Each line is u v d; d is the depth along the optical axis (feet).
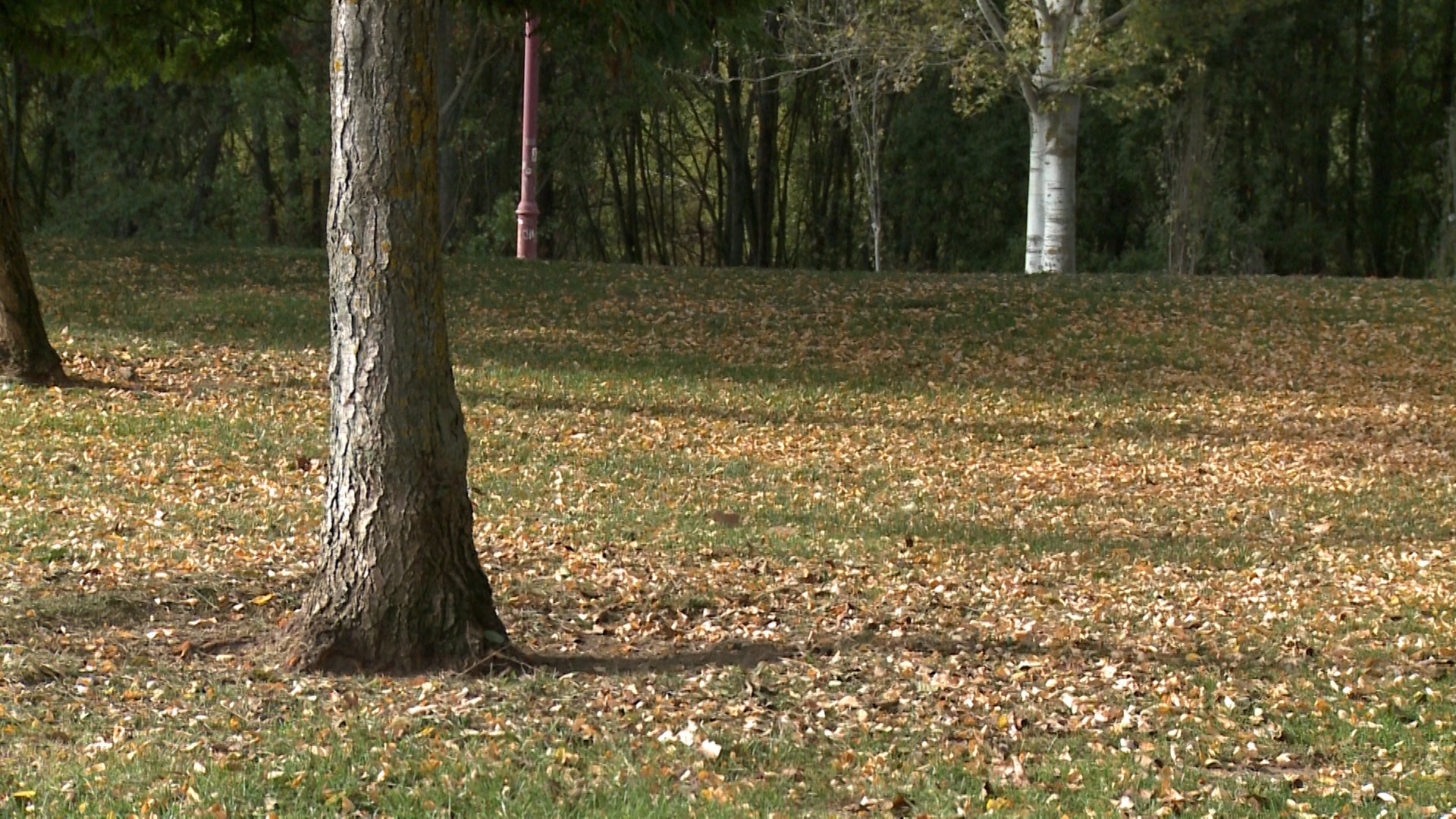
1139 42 89.56
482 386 53.47
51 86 117.29
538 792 18.38
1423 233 133.18
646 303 70.69
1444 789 19.94
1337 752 21.56
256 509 35.81
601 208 171.22
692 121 171.63
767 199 153.38
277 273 73.51
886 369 60.70
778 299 72.28
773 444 48.08
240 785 18.33
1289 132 126.41
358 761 19.42
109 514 34.04
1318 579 33.50
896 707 22.99
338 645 23.41
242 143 150.92
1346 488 44.86
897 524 38.11
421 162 22.76
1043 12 91.45
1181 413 55.42
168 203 114.73
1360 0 127.54
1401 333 67.72
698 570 32.27
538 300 70.28
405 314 23.06
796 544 35.24
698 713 22.03
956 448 49.06
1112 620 29.25
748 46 62.75
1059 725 22.41
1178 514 41.01
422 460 23.39
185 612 26.43
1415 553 36.55
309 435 44.55
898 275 79.61
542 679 23.36
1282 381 60.59
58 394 46.83
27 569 28.40
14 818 17.15
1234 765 21.04
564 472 42.42
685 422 50.44
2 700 21.31
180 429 44.01
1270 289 75.61
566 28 45.32
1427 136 131.44
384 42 22.25
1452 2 129.80
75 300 64.13
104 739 20.08
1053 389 58.54
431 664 23.52
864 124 136.56
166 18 52.75
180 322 61.62
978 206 138.62
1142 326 68.13
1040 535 37.52
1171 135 121.29
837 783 19.40
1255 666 26.05
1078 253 135.85
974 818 18.21
